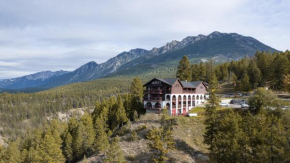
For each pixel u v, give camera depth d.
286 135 38.44
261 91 64.12
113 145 51.75
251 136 41.06
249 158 38.31
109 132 77.62
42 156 61.03
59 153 65.25
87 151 76.81
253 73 117.12
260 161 36.31
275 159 35.88
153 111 83.62
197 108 86.00
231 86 140.62
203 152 55.78
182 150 55.84
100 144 66.19
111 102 93.56
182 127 66.44
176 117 71.31
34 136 81.50
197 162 51.38
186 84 93.00
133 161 53.69
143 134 65.69
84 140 75.25
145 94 89.38
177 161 51.25
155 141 49.53
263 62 124.44
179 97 87.69
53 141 64.75
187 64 116.75
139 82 99.75
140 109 87.88
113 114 86.00
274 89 109.25
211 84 63.31
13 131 198.25
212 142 49.44
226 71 153.38
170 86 84.69
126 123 77.69
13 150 68.00
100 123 81.19
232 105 82.81
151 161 52.59
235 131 42.56
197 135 62.81
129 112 84.81
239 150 39.38
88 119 82.12
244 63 150.88
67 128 82.38
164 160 51.72
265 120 46.16
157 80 88.31
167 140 50.88
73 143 73.62
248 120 46.72
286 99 85.81
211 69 147.75
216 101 58.69
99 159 60.28
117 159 50.44
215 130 50.72
